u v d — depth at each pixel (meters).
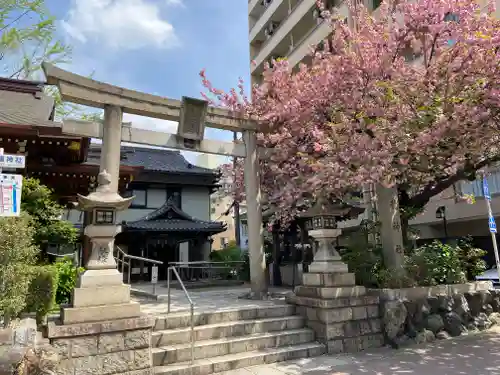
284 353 6.00
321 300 6.60
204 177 20.80
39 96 12.03
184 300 8.41
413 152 7.73
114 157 7.14
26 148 9.18
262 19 24.97
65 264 7.35
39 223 7.58
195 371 5.24
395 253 8.24
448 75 7.17
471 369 5.46
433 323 7.36
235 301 8.14
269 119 9.73
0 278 4.59
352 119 8.45
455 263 8.78
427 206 16.33
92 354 4.72
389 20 10.41
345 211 7.48
